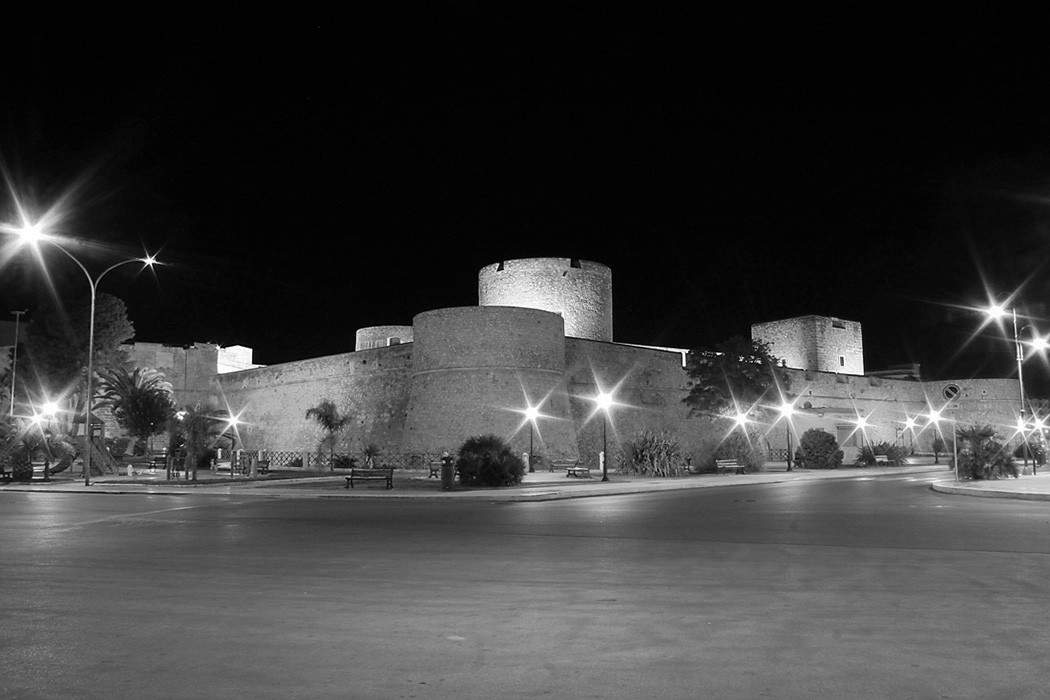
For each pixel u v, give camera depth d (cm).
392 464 4322
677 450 3866
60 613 745
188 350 6091
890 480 3284
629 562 1054
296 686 526
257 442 5694
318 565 1037
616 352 4950
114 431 5416
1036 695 505
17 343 5000
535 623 704
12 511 1906
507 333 4291
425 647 624
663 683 533
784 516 1702
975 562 1035
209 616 732
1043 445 4553
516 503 2188
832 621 707
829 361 6888
